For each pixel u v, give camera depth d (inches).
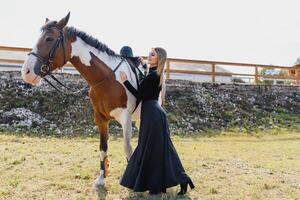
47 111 507.8
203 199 183.3
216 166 276.4
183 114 583.2
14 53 800.3
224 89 697.6
